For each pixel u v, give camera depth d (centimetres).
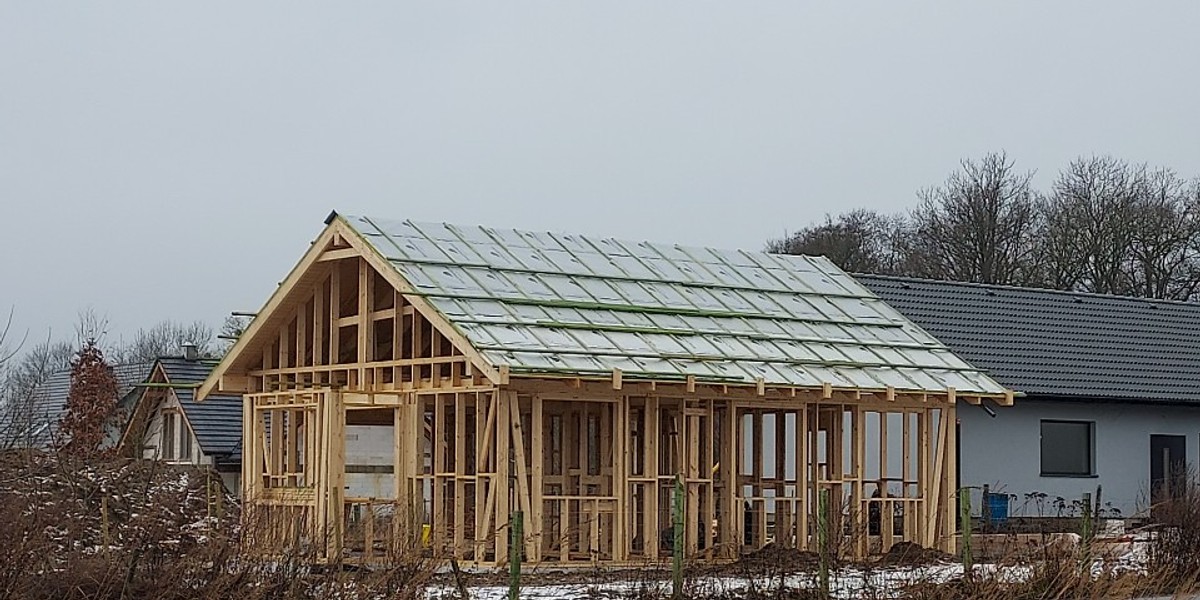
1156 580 2206
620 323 2627
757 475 2834
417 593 1759
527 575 2295
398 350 2602
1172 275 5884
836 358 2795
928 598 2005
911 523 2817
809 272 3164
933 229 6231
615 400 2491
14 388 2359
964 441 3647
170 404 4503
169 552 1712
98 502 2127
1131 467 3916
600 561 2409
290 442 2855
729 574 2077
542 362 2373
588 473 2725
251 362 2914
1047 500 3747
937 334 3866
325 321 2770
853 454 2769
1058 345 3997
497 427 2389
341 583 1666
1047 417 3781
